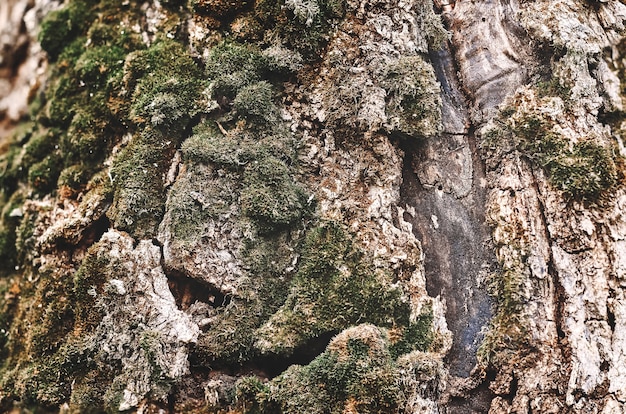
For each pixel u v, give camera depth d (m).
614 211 1.55
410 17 1.67
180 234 1.60
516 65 1.67
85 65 1.91
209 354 1.57
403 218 1.66
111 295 1.60
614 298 1.51
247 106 1.66
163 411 1.52
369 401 1.43
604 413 1.45
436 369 1.49
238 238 1.60
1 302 2.00
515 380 1.53
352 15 1.70
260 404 1.47
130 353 1.56
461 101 1.72
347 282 1.56
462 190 1.67
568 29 1.62
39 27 2.32
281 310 1.58
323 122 1.68
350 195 1.63
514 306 1.55
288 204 1.60
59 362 1.65
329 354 1.49
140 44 1.89
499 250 1.60
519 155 1.62
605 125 1.65
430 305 1.58
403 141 1.68
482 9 1.71
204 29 1.78
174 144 1.73
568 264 1.54
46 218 1.96
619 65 1.69
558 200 1.57
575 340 1.49
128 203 1.67
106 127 1.86
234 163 1.63
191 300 1.64
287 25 1.69
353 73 1.66
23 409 1.75
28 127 2.32
